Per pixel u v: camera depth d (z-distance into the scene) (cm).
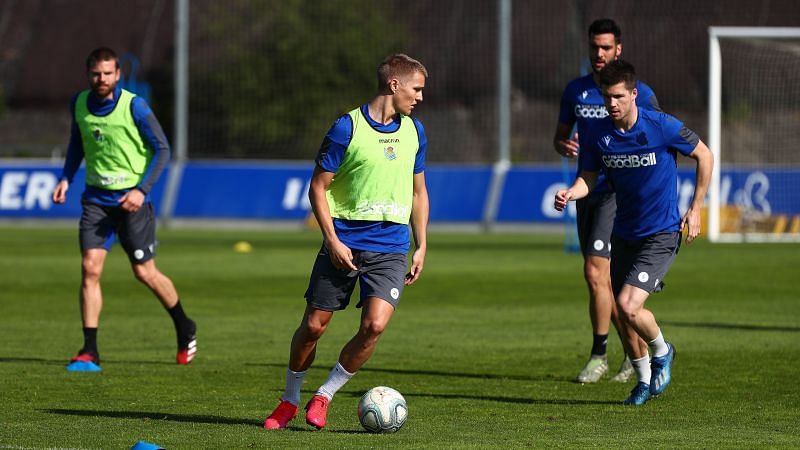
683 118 14350
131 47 15250
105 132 3469
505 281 6203
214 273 6588
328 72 13925
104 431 2472
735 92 13500
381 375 3334
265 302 5284
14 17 15912
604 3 14738
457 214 10319
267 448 2283
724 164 13150
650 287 2805
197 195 10725
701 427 2536
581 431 2488
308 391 3064
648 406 2830
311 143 13862
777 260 7488
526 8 14788
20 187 10900
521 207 10175
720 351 3781
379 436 2423
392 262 2461
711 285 5988
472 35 14900
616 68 2742
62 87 15312
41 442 2344
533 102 14725
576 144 3469
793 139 13275
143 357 3703
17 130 14900
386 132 2439
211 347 3931
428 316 4816
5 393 2992
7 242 8800
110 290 5766
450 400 2919
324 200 2430
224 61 14088
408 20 14988
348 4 14125
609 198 3231
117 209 3500
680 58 14450
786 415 2698
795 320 4628
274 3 14138
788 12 14275
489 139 14538
